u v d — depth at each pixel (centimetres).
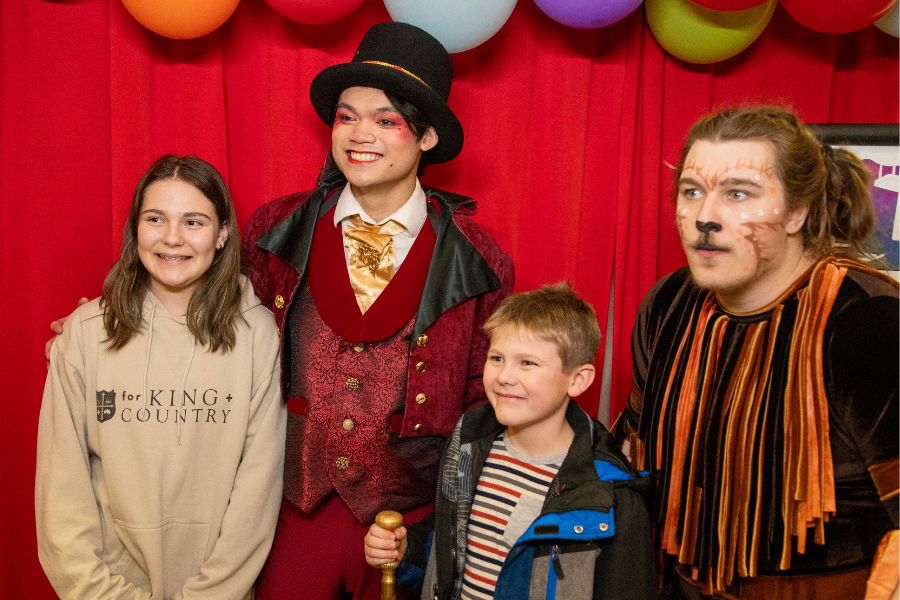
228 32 192
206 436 154
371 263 162
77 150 188
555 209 200
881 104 205
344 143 157
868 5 163
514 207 200
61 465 150
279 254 162
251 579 154
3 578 190
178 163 156
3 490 189
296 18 171
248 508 152
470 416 146
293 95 193
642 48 199
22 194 186
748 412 123
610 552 128
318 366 158
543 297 141
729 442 125
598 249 204
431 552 146
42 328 189
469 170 200
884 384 110
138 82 184
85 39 186
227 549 150
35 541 193
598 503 127
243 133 196
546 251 202
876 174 176
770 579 121
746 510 122
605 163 202
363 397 157
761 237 118
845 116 210
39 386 191
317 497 159
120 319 153
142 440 150
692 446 131
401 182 162
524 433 140
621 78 199
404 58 156
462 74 196
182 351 155
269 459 156
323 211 169
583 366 139
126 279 154
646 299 152
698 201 122
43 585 195
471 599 136
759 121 121
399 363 158
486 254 167
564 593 126
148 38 185
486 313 166
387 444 157
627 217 201
